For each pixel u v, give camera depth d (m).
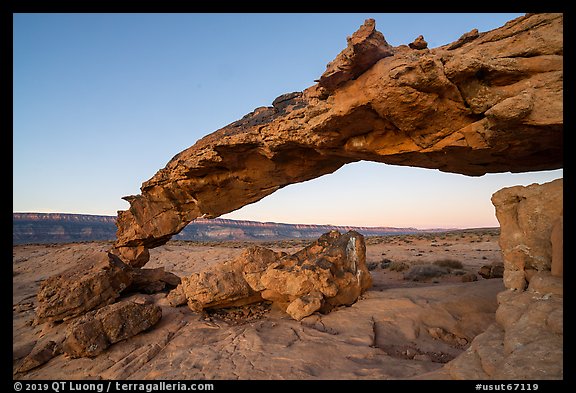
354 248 13.23
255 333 9.73
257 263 13.11
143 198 16.77
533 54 7.47
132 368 8.65
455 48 8.58
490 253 28.97
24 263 33.22
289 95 12.28
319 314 11.12
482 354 5.32
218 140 12.82
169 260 34.44
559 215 6.70
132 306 11.02
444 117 8.52
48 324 12.91
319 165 13.66
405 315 10.51
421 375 5.98
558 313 4.98
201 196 15.34
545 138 7.98
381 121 9.57
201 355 8.55
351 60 8.23
